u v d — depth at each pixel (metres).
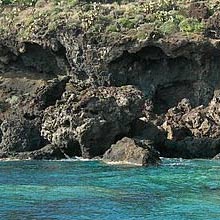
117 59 60.34
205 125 52.28
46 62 65.69
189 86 61.62
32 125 49.69
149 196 27.83
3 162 43.84
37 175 35.47
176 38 59.69
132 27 62.19
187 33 61.00
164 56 60.78
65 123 47.22
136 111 48.84
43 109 51.84
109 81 60.91
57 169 38.69
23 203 26.02
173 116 55.22
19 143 48.75
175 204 25.98
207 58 60.69
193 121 53.19
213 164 42.09
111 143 47.12
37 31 63.81
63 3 72.69
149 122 50.59
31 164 42.12
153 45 59.81
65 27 62.19
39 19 65.00
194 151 49.22
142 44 59.28
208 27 62.88
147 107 58.09
